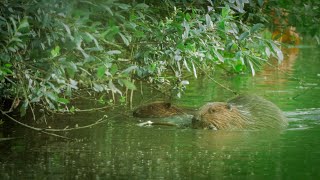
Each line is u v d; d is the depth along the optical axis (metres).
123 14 18.62
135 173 13.93
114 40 18.75
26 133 18.05
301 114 21.41
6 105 21.09
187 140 17.50
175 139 17.61
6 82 18.72
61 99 16.30
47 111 20.50
